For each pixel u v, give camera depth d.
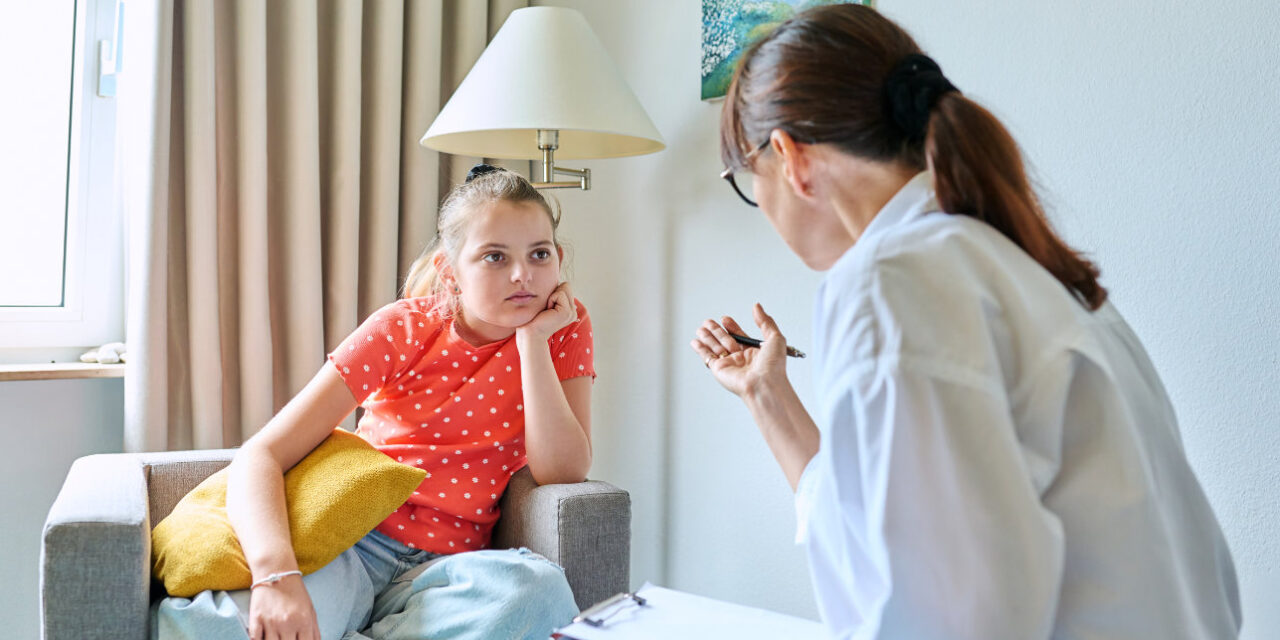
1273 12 1.21
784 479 1.79
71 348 2.00
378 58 2.06
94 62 2.00
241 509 1.29
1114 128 1.37
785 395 1.04
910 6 1.61
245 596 1.23
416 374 1.53
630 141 1.91
